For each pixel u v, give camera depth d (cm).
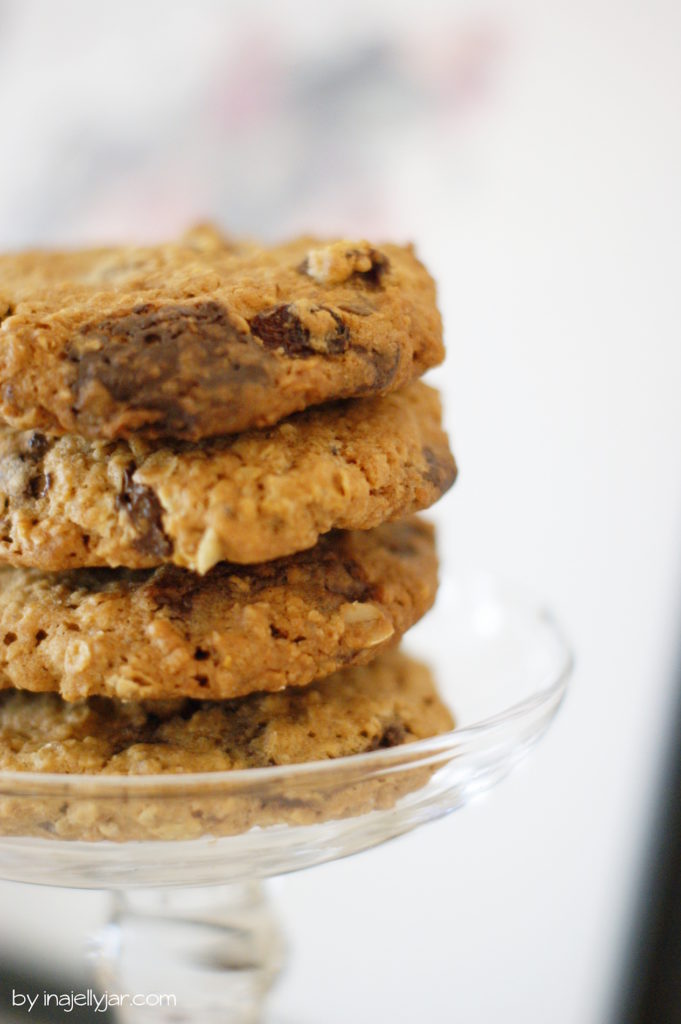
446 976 47
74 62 51
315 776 23
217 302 23
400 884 46
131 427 23
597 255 46
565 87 45
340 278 25
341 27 48
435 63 47
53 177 53
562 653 30
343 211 49
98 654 24
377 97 48
